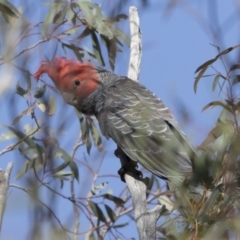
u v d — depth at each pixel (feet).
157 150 34.76
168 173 33.73
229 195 25.67
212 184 25.99
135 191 32.17
